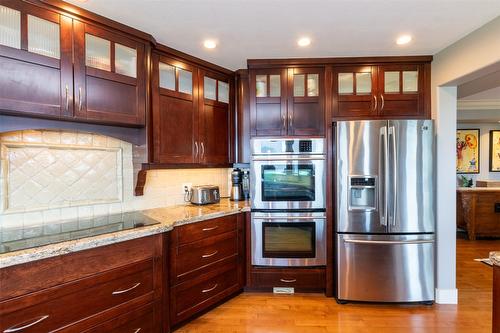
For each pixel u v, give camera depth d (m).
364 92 2.65
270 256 2.65
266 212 2.64
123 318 1.66
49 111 1.61
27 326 1.29
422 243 2.42
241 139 3.00
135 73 2.05
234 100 3.01
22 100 1.51
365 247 2.46
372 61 2.61
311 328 2.14
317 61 2.63
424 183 2.42
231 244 2.53
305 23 1.97
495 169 5.73
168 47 2.33
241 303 2.51
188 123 2.54
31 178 1.82
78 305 1.47
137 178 2.28
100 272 1.55
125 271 1.67
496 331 1.27
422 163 2.42
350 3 1.72
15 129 1.64
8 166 1.72
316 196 2.62
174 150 2.42
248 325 2.18
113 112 1.91
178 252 2.06
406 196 2.42
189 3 1.70
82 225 1.83
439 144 2.49
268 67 2.69
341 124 2.47
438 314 2.33
